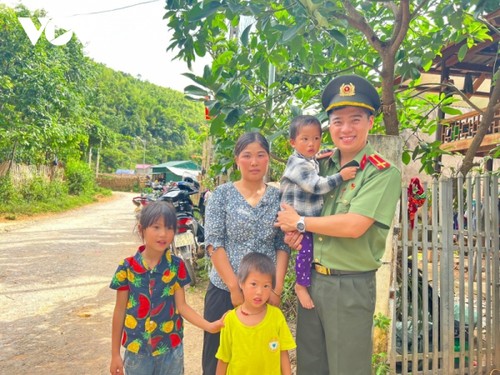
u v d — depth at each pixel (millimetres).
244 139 2393
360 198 2086
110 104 78750
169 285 2299
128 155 68625
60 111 16734
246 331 2135
